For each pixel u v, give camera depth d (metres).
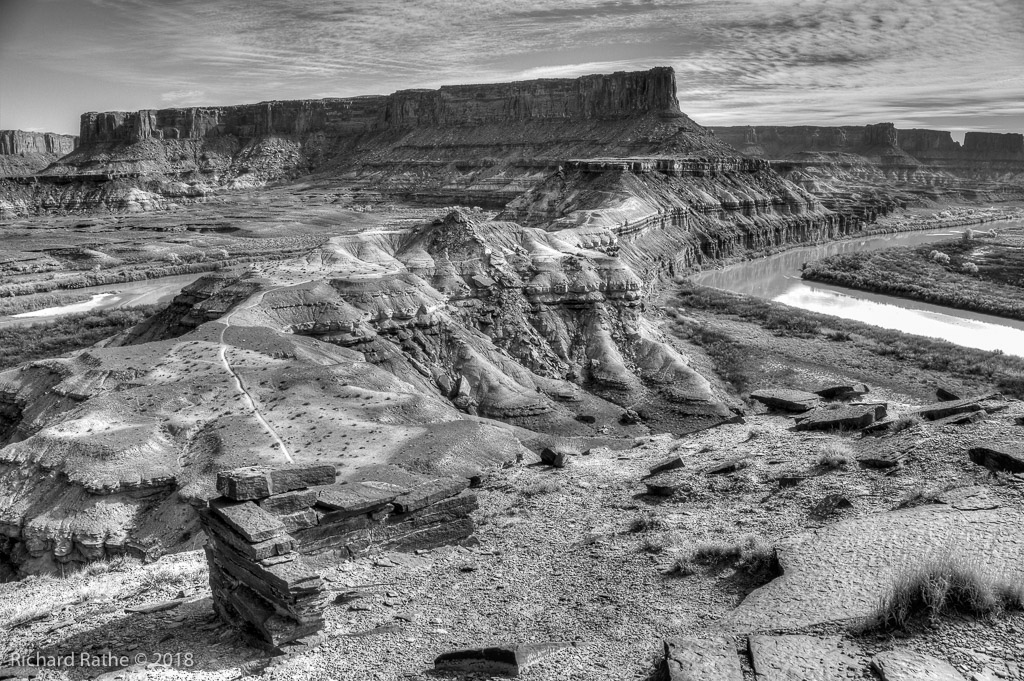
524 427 67.62
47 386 54.03
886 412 30.66
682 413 73.81
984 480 21.00
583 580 19.23
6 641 19.20
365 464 37.09
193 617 19.17
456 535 22.67
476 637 16.62
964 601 13.88
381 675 15.19
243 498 19.45
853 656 13.14
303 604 16.80
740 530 21.16
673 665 13.24
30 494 39.56
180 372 53.72
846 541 17.91
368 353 67.69
